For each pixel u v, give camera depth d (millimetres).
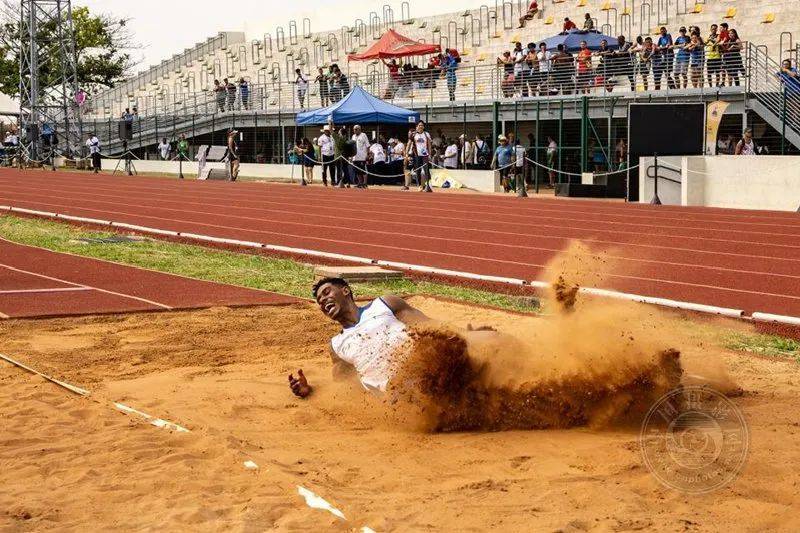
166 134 48531
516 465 5004
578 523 4086
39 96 52688
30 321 9469
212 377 7176
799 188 22594
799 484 4559
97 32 67750
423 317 6141
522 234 17781
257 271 13203
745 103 27578
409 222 20234
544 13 40875
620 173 27516
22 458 5094
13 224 20297
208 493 4516
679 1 35812
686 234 17625
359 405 6289
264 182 37500
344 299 6230
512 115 33594
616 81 31344
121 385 6906
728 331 8922
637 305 8703
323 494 4410
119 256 14711
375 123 35406
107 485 4645
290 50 53094
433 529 4027
